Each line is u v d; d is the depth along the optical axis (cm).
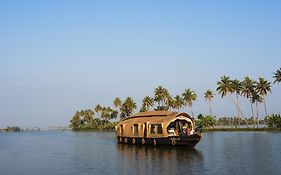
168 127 4538
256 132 8862
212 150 4112
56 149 5172
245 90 10819
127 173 2592
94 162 3316
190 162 3067
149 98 13475
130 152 4106
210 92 12244
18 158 3947
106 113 17825
